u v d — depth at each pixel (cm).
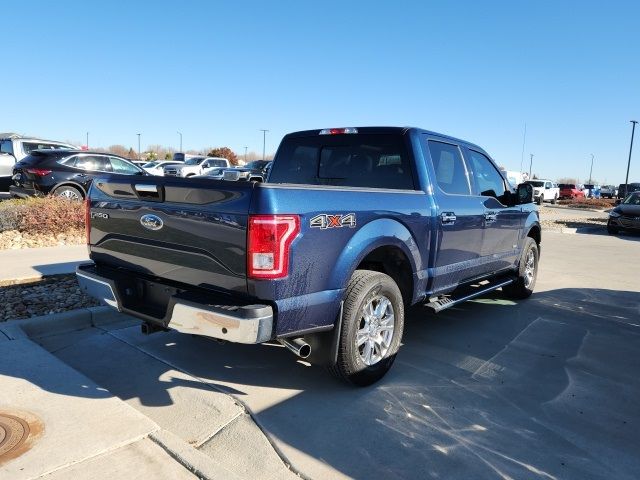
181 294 348
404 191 436
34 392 352
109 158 1317
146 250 380
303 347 344
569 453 323
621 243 1511
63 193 1216
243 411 359
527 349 512
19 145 1586
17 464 271
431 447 322
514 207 633
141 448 294
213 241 332
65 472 268
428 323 591
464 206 514
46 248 870
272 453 309
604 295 772
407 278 446
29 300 560
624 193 4672
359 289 375
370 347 401
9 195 1617
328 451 313
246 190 317
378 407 372
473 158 576
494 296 743
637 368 470
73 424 313
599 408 386
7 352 415
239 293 327
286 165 563
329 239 351
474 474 296
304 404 372
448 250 493
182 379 407
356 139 511
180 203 351
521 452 321
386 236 398
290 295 330
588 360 486
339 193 366
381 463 303
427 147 487
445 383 420
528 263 714
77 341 479
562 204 4119
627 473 303
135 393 381
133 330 511
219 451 310
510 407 382
